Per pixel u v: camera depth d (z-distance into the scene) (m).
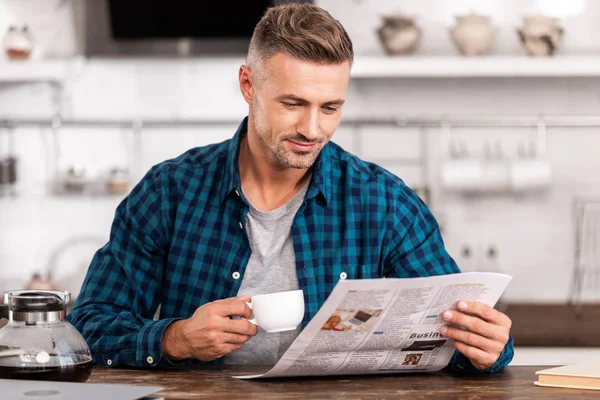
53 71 3.91
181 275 1.90
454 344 1.60
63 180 4.06
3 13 4.10
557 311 3.79
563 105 4.08
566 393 1.46
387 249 1.91
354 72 3.82
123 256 1.90
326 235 1.90
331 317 1.44
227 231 1.89
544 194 4.07
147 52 4.05
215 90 4.14
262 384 1.53
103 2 4.07
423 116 4.09
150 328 1.67
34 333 1.44
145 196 1.93
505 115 4.07
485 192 4.06
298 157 1.70
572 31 4.06
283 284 1.88
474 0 4.06
